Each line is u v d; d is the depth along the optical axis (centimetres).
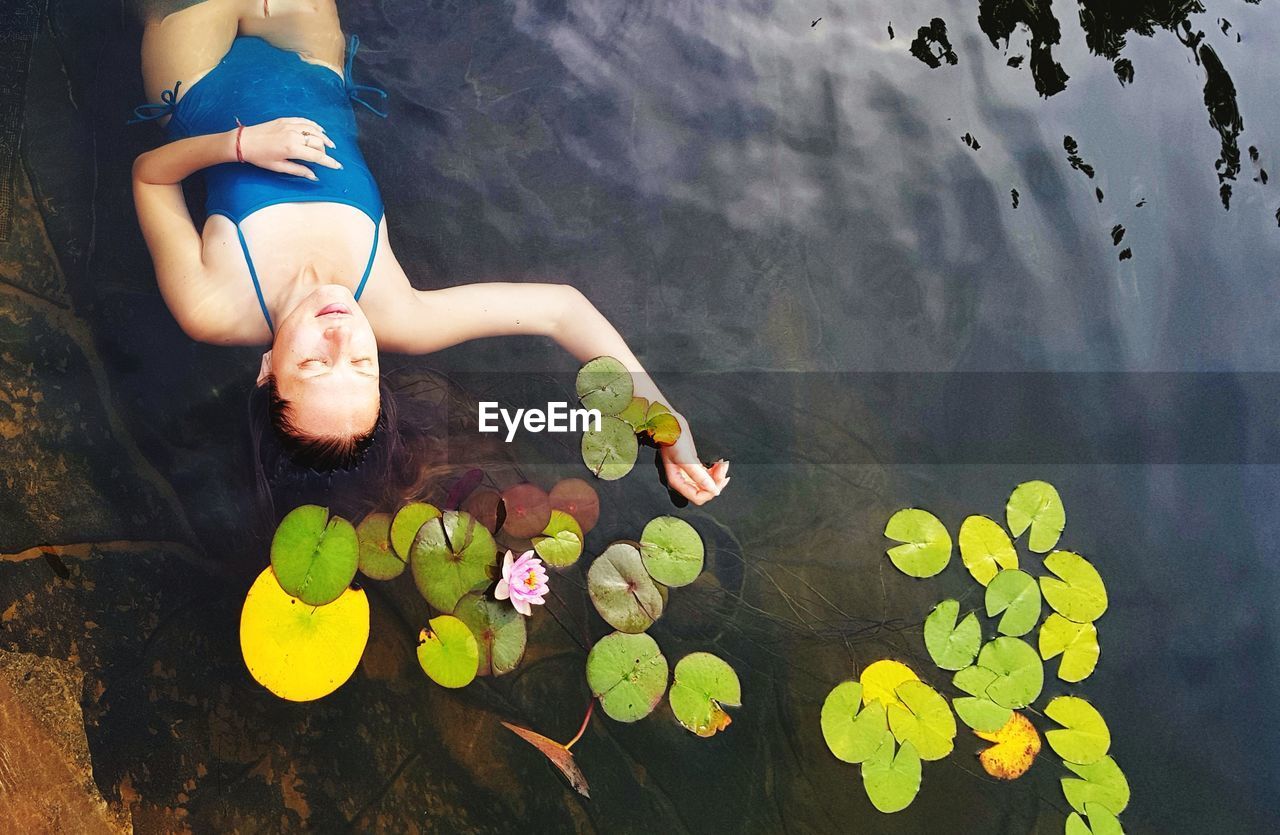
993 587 206
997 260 230
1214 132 245
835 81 240
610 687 194
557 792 189
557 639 197
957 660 201
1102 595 207
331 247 205
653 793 189
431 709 192
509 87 230
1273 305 231
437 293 212
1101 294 230
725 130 234
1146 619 207
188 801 184
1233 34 256
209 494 200
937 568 207
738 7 244
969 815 191
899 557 208
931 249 230
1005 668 200
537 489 206
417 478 204
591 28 237
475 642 193
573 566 201
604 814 188
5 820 180
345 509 200
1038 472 216
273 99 212
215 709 189
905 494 213
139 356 205
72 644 191
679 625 200
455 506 202
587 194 225
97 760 185
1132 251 234
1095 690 202
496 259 218
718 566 205
